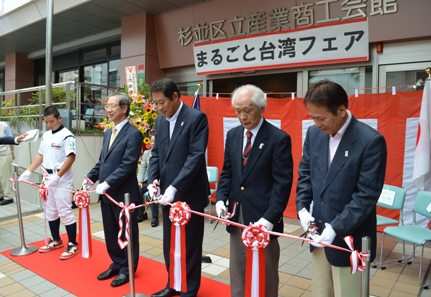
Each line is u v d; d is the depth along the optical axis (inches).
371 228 69.2
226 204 89.3
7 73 423.2
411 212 159.2
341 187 68.1
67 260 135.4
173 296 105.4
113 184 109.6
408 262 131.6
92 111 248.1
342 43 187.0
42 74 417.4
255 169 83.0
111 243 117.5
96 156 235.0
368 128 68.4
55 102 250.8
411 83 180.9
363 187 65.1
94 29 314.0
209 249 148.3
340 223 64.2
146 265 130.0
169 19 253.9
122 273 116.1
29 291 111.3
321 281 75.4
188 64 251.9
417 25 169.2
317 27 191.6
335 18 188.4
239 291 88.0
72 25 302.2
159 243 156.8
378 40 180.4
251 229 76.5
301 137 184.2
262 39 211.6
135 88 253.1
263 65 215.5
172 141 100.2
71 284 115.3
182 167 98.9
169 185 99.4
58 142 141.6
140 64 262.5
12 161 242.1
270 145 82.1
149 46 261.3
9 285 115.4
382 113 162.6
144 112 205.8
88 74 361.1
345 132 69.4
